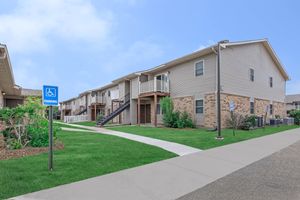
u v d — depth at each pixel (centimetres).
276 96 2728
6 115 944
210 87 1927
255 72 2309
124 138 1333
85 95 4481
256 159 818
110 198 469
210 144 1113
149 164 738
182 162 770
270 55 2595
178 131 1730
